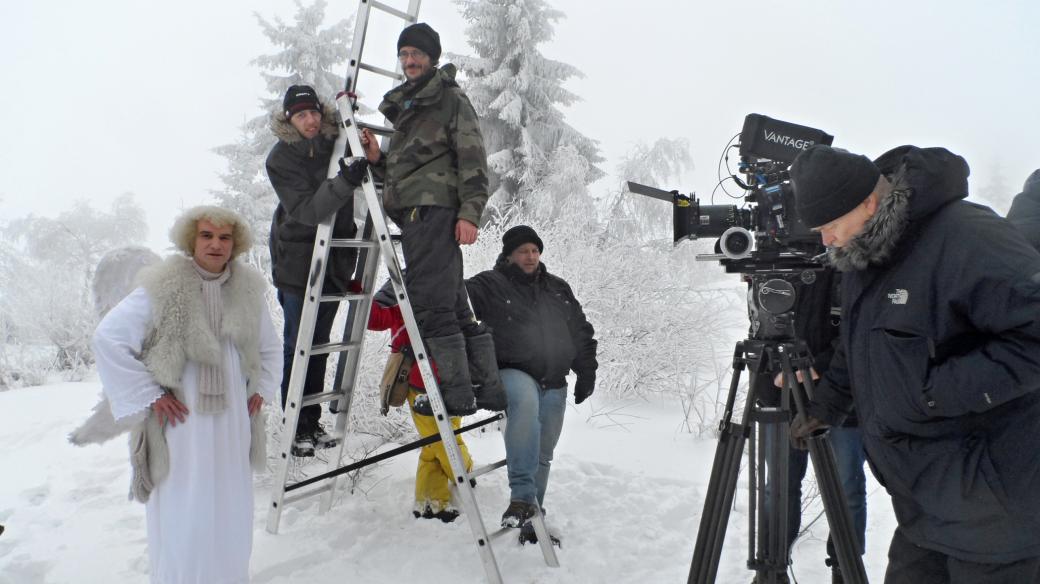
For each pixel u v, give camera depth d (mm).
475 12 15180
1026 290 1543
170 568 2543
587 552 3271
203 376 2590
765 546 2426
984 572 1750
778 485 2324
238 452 2693
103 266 3297
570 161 12367
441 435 3035
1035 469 1641
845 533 2168
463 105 3082
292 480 4000
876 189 1833
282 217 3783
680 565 3174
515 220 7301
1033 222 2523
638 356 6035
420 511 3619
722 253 2346
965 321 1694
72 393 6605
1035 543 1672
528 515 3107
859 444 2824
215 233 2678
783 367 2244
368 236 3621
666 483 4059
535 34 15219
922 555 1921
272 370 2904
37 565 3166
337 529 3457
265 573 3037
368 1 3229
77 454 4789
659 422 5285
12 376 8008
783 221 2336
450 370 3043
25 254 9812
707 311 6535
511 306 3451
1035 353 1534
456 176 3107
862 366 1901
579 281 6398
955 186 1768
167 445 2549
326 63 14617
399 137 3145
